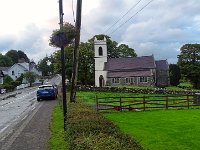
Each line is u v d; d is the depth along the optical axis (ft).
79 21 86.63
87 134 37.06
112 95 187.42
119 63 355.97
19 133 61.46
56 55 289.74
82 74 328.08
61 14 60.90
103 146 30.73
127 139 34.40
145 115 92.73
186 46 329.31
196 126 72.38
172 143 55.11
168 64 351.25
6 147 50.14
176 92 189.98
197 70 321.52
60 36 59.16
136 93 204.95
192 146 53.01
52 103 130.11
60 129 61.87
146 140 57.36
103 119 47.62
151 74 337.72
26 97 187.21
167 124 75.36
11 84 332.19
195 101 116.16
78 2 85.92
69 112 58.34
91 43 357.61
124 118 86.22
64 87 61.36
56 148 46.47
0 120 83.71
